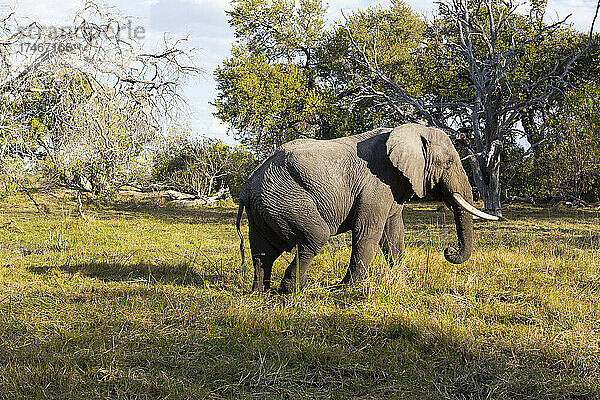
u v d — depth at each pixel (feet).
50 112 48.96
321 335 18.98
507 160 95.96
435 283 24.99
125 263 31.73
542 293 23.50
